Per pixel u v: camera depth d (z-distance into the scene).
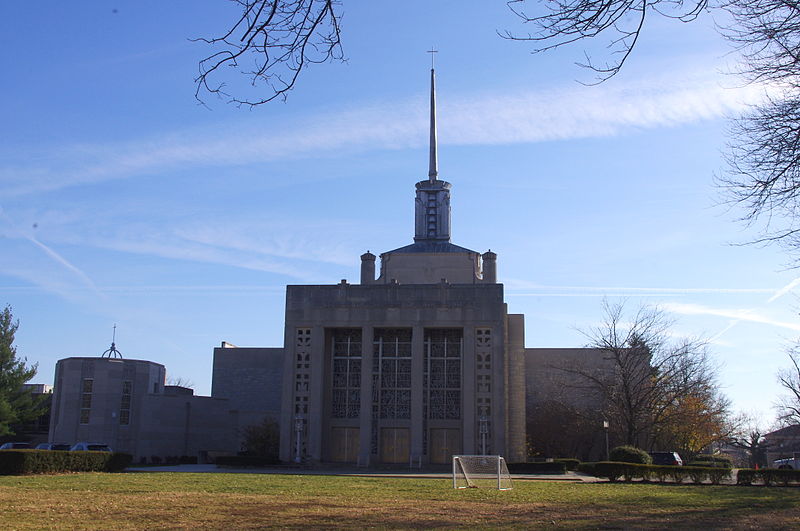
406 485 35.25
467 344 56.91
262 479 37.72
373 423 57.50
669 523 20.30
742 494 31.77
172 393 71.56
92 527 17.83
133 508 22.12
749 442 100.69
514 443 60.31
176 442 66.56
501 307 57.19
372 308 58.09
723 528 19.20
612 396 61.16
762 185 15.51
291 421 57.16
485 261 68.31
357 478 40.75
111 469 43.22
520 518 21.28
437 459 56.78
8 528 17.25
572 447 68.56
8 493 26.20
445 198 73.94
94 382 63.44
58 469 39.62
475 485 35.75
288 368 58.00
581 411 69.12
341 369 59.28
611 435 67.25
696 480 40.00
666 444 69.75
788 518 21.77
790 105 15.06
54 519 19.16
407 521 20.19
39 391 86.81
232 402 79.31
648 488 35.50
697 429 67.81
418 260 68.38
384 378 58.34
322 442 57.38
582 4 10.26
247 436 66.69
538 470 51.28
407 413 57.56
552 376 74.44
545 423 69.31
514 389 61.53
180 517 20.20
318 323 58.38
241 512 21.64
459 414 57.34
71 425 62.69
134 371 65.12
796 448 99.06
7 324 68.94
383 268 68.69
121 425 63.56
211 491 29.08
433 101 77.38
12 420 66.81
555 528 18.89
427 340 58.59
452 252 68.81
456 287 57.81
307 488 31.81
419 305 57.78
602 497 29.25
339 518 20.61
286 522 19.45
